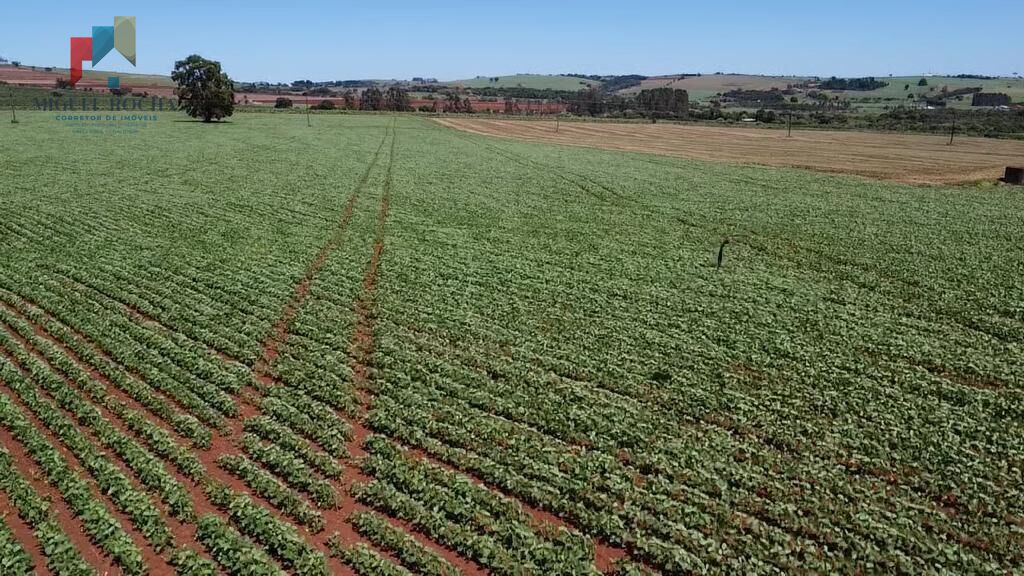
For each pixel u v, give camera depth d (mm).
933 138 120500
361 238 36688
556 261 32750
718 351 22078
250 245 34438
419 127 126250
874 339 23328
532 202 49031
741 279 30172
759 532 13469
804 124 153750
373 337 23078
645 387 19562
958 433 17297
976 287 29000
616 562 12820
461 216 43188
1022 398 19266
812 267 32406
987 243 37250
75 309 24484
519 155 81750
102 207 42875
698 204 49156
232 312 24922
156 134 94938
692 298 27453
